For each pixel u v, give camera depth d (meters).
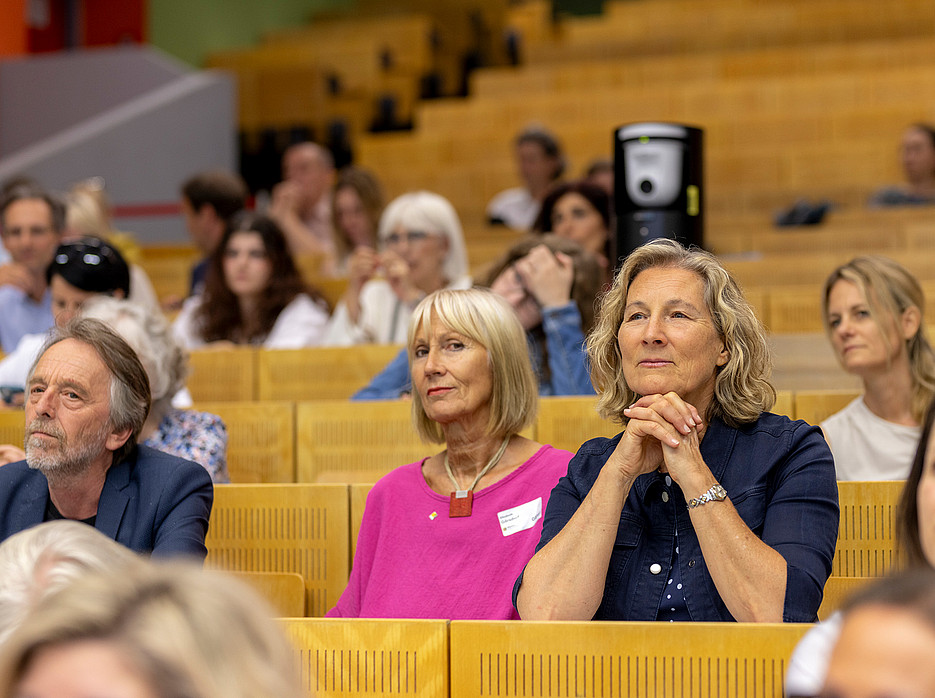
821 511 3.03
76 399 3.53
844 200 12.72
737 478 3.12
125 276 5.63
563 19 20.20
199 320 7.55
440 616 3.55
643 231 5.66
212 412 5.71
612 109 15.30
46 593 1.87
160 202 14.20
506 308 3.87
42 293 7.54
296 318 7.42
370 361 6.71
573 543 3.04
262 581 4.13
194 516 3.59
